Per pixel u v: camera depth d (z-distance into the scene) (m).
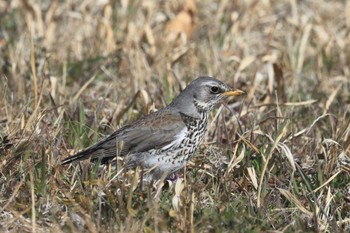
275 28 19.02
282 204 11.11
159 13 19.50
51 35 17.59
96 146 11.55
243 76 16.56
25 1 18.05
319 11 19.70
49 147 11.81
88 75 16.09
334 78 16.44
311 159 12.61
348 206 11.10
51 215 10.37
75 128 12.64
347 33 18.11
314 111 14.50
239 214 10.42
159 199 10.80
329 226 10.53
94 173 11.23
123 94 15.25
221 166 12.20
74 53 17.45
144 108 14.12
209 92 12.08
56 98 14.35
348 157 12.40
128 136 11.69
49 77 15.05
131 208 10.03
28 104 13.48
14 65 15.52
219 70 16.55
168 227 10.20
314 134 13.53
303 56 17.22
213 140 13.11
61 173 11.38
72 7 19.33
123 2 18.73
